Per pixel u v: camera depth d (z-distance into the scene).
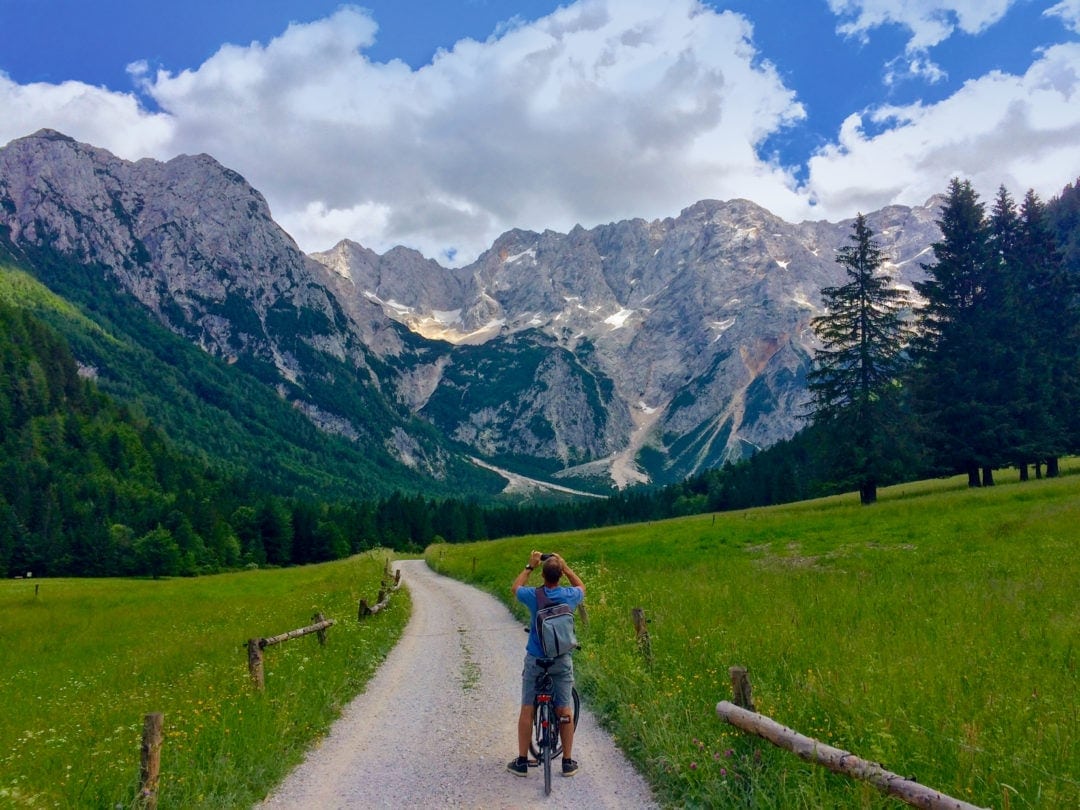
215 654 18.91
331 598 30.69
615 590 21.83
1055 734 6.55
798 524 39.91
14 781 7.78
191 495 133.62
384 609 24.58
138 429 183.25
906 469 48.97
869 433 49.50
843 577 21.67
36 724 12.05
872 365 49.88
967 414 51.78
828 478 51.38
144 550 107.75
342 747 9.41
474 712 11.12
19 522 106.31
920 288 55.22
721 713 7.09
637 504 160.75
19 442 143.50
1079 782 5.42
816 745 5.85
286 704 10.55
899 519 36.38
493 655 16.52
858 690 8.27
